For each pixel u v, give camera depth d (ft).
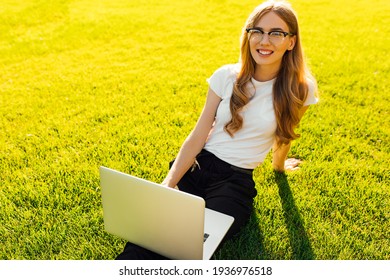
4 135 13.28
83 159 11.73
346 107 15.07
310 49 20.99
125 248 7.51
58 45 21.97
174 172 8.37
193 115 14.42
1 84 17.38
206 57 20.18
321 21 25.98
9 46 21.99
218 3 30.40
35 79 17.81
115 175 6.87
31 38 23.11
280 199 10.05
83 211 9.78
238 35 23.58
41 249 8.75
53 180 10.80
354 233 9.14
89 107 15.10
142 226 7.18
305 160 11.82
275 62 8.16
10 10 27.81
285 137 8.57
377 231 9.26
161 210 6.71
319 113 14.51
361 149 12.32
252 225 9.24
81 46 21.98
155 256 7.65
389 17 26.78
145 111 14.71
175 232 6.80
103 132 13.21
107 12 27.66
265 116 8.26
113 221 7.57
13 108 15.16
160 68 18.81
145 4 29.99
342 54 20.40
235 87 8.21
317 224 9.34
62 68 19.03
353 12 27.96
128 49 21.42
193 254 6.86
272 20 7.80
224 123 8.54
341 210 9.78
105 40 22.77
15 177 11.03
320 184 10.61
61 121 14.10
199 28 24.79
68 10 28.14
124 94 16.21
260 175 10.82
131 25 25.00
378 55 20.38
